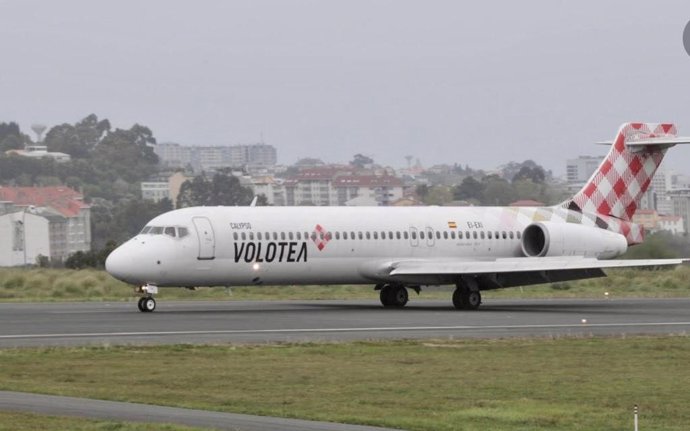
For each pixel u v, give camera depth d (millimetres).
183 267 147125
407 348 103438
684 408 73625
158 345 102812
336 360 94875
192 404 71625
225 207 154500
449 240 166750
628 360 96625
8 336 111062
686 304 169875
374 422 66000
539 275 161250
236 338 110312
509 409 72312
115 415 66875
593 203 176000
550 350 103000
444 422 67125
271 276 154000
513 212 174625
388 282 162250
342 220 159250
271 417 67500
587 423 67938
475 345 106500
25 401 71875
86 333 114125
